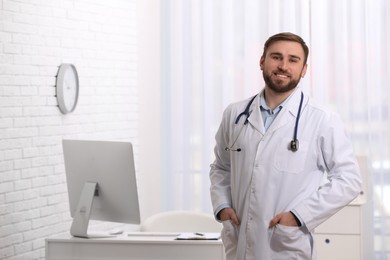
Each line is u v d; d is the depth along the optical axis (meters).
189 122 6.37
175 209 6.40
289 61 3.30
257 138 3.36
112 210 4.07
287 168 3.29
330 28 6.14
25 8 5.20
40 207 5.38
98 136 6.02
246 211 3.34
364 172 5.60
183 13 6.34
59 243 4.05
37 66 5.32
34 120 5.30
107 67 6.11
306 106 3.38
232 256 3.50
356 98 6.11
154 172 6.44
